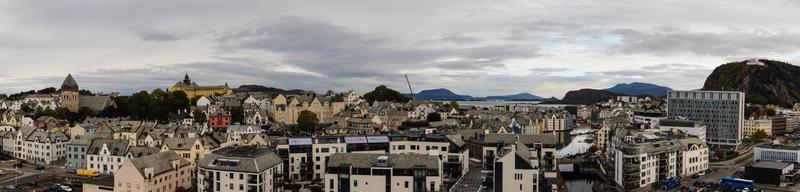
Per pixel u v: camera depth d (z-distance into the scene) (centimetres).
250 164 19575
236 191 19500
